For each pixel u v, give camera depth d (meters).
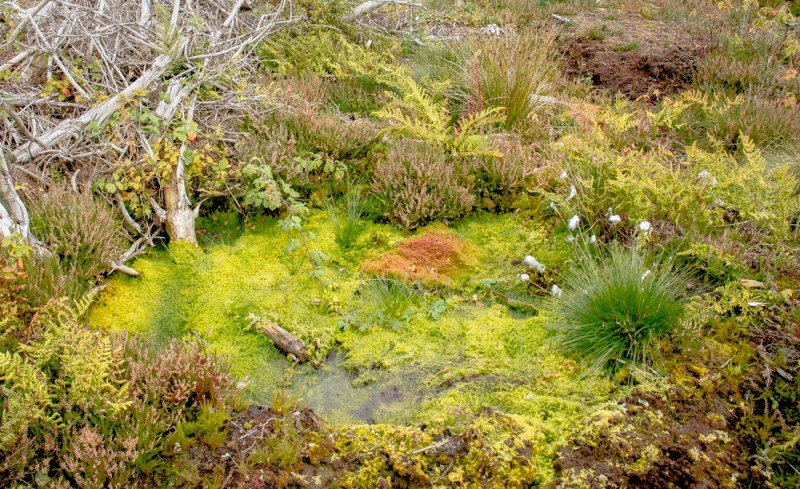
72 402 2.88
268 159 5.05
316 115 5.71
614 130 5.91
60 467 2.71
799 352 3.49
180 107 5.14
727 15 9.35
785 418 3.15
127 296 4.09
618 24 9.71
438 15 9.15
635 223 4.36
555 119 6.31
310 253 4.51
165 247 4.58
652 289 3.67
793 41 7.44
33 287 3.52
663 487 2.84
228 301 4.11
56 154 4.54
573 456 3.00
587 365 3.56
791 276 4.06
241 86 5.59
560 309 3.88
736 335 3.64
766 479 2.86
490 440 3.05
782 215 4.11
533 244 4.67
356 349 3.79
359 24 8.18
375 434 3.09
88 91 5.14
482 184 5.17
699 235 4.29
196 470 2.83
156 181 4.82
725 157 4.94
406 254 4.56
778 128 5.87
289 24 7.06
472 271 4.48
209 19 6.64
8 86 4.98
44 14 5.20
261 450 2.95
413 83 5.76
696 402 3.25
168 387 3.16
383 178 4.95
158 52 5.52
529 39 7.59
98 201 4.40
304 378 3.60
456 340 3.85
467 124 5.24
